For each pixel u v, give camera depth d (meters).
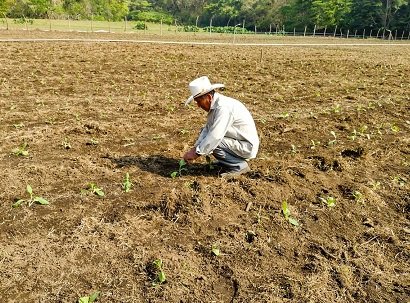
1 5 43.56
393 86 12.06
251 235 4.12
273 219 4.37
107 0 61.34
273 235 4.14
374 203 4.82
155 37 29.00
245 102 9.48
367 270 3.72
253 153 5.19
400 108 9.30
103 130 6.98
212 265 3.71
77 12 53.66
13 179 5.08
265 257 3.83
